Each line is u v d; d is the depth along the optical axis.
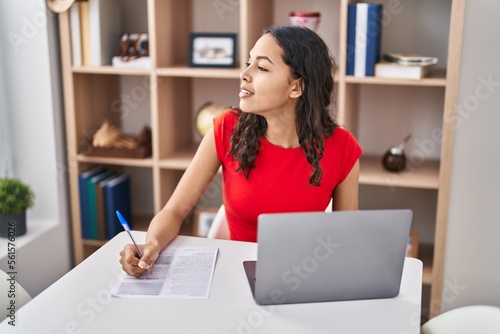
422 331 1.78
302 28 1.81
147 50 2.76
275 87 1.73
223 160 1.95
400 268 1.43
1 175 2.81
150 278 1.52
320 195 1.93
